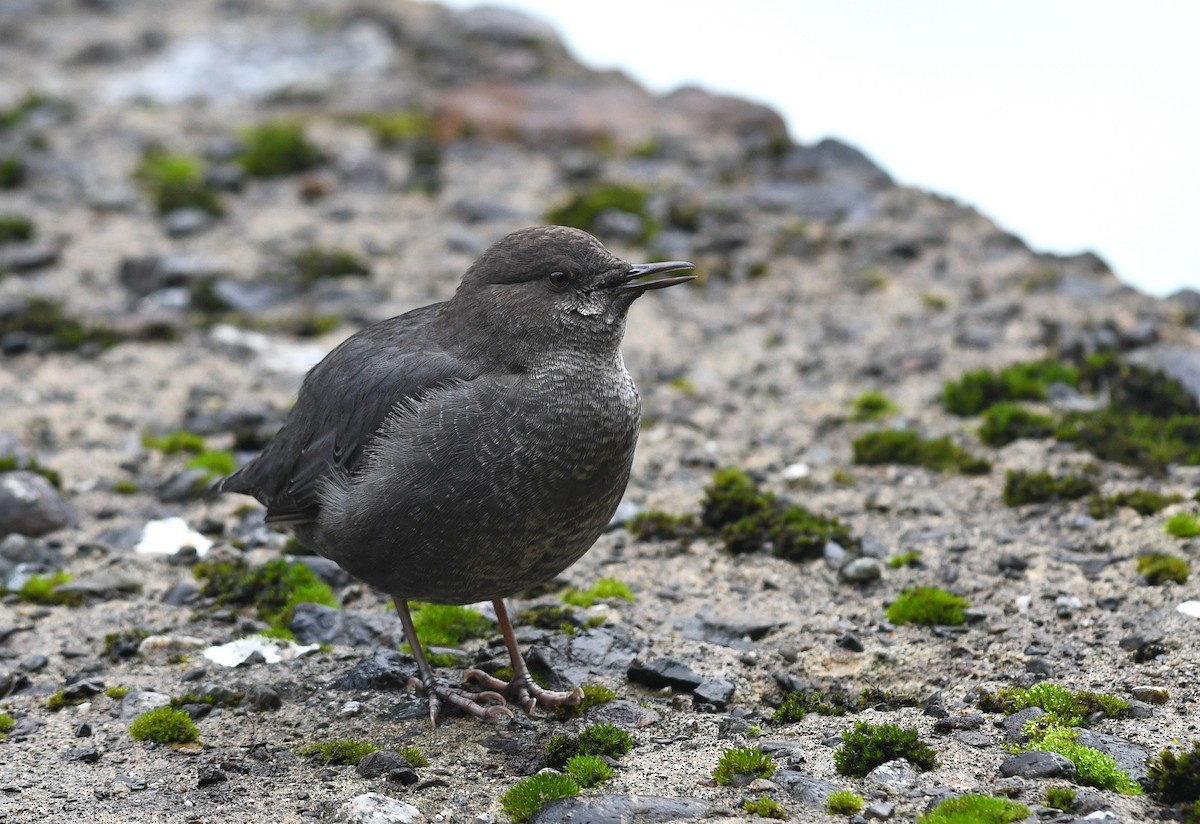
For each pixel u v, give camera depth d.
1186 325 16.17
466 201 20.52
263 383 15.76
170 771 8.61
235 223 20.36
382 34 28.56
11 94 26.48
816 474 13.30
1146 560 10.62
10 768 8.69
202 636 10.56
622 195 20.09
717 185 21.36
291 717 9.30
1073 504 11.95
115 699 9.61
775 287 18.06
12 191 21.66
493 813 7.90
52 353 16.61
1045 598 10.40
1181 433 13.16
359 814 7.74
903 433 13.54
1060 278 17.53
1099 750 8.12
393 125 24.41
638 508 12.73
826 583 11.09
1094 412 13.55
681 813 7.68
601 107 24.81
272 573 11.25
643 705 9.30
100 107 26.09
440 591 9.05
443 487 8.67
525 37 28.89
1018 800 7.66
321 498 9.34
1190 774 7.54
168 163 22.14
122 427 14.77
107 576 11.55
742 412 14.91
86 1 31.89
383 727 9.11
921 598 10.35
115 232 20.09
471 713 9.17
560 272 8.95
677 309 17.59
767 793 7.91
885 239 19.14
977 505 12.27
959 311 16.81
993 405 14.20
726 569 11.45
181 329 17.14
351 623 10.56
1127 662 9.35
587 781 8.12
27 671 10.05
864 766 8.08
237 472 10.26
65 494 13.25
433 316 9.55
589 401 8.84
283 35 28.48
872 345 16.23
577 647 10.02
